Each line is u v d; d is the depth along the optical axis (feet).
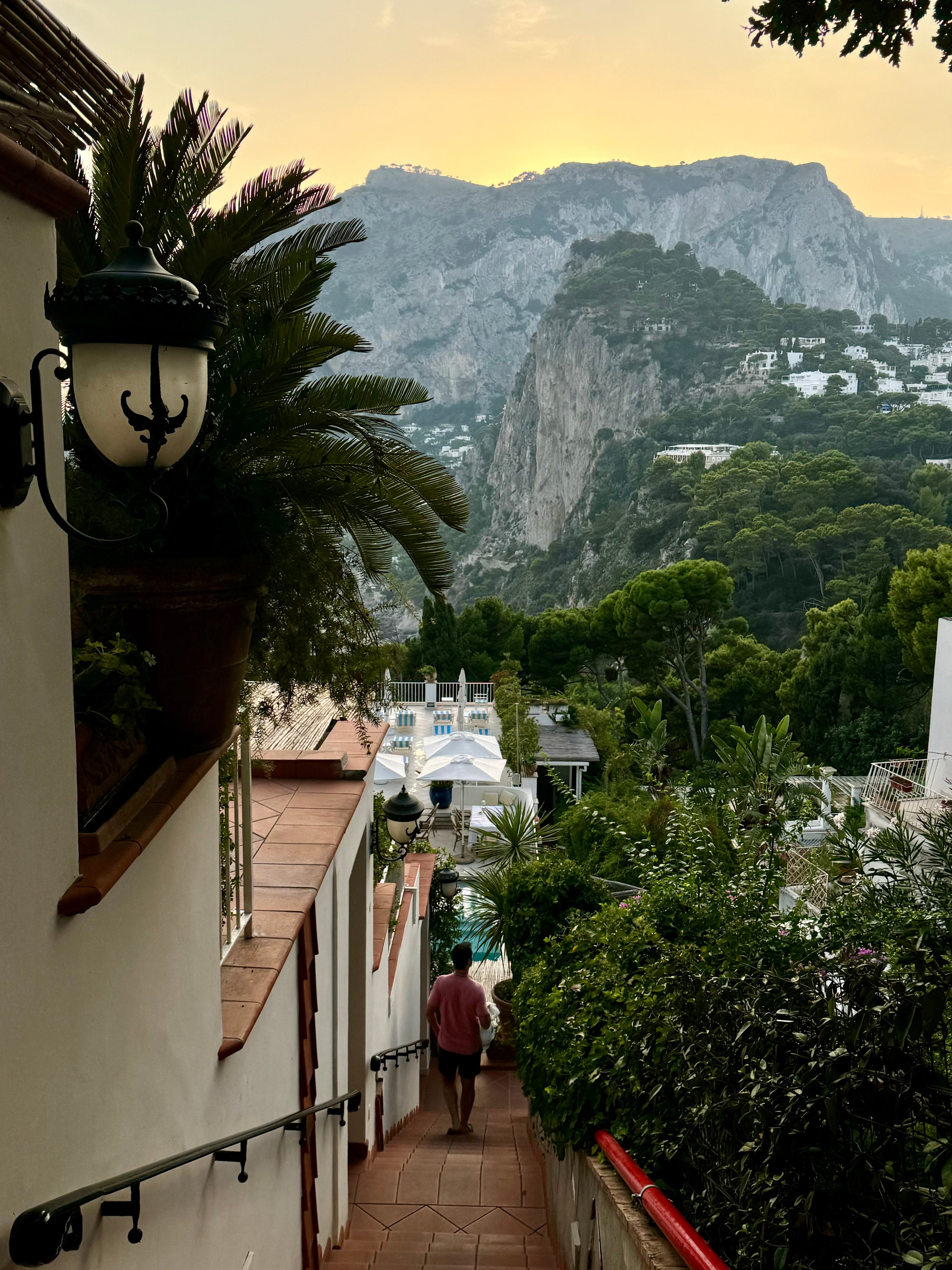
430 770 69.77
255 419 10.62
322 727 22.24
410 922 33.30
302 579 11.56
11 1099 5.37
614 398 519.19
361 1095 20.44
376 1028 24.88
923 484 274.77
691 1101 11.23
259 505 10.61
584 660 139.85
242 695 12.60
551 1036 16.10
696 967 12.12
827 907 13.97
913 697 113.29
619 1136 13.00
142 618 9.98
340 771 19.77
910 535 232.32
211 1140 10.14
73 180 5.81
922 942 8.12
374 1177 23.00
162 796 8.50
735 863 17.89
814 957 10.24
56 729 6.11
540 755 92.12
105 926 7.07
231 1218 10.87
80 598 9.64
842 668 117.29
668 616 131.85
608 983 16.02
